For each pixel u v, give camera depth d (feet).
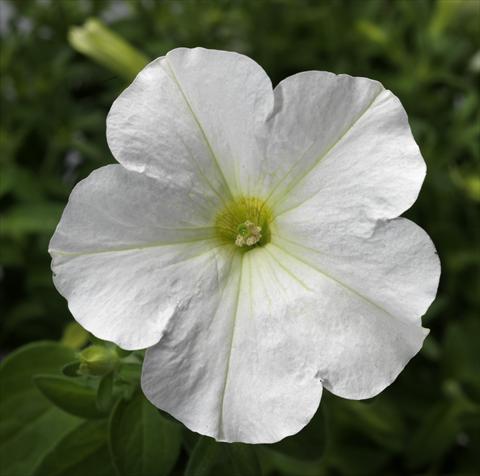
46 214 1.01
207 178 0.66
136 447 0.72
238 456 0.67
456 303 1.06
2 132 1.12
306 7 1.20
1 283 1.12
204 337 0.64
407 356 0.61
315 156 0.63
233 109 0.64
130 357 0.73
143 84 0.64
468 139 1.03
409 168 0.61
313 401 0.62
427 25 1.11
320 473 0.94
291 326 0.64
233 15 1.15
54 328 1.08
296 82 0.62
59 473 0.74
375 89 0.62
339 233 0.63
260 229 0.67
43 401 0.80
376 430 0.94
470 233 1.07
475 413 0.93
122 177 0.64
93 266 0.63
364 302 0.62
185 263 0.65
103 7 1.26
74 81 1.24
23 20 1.26
